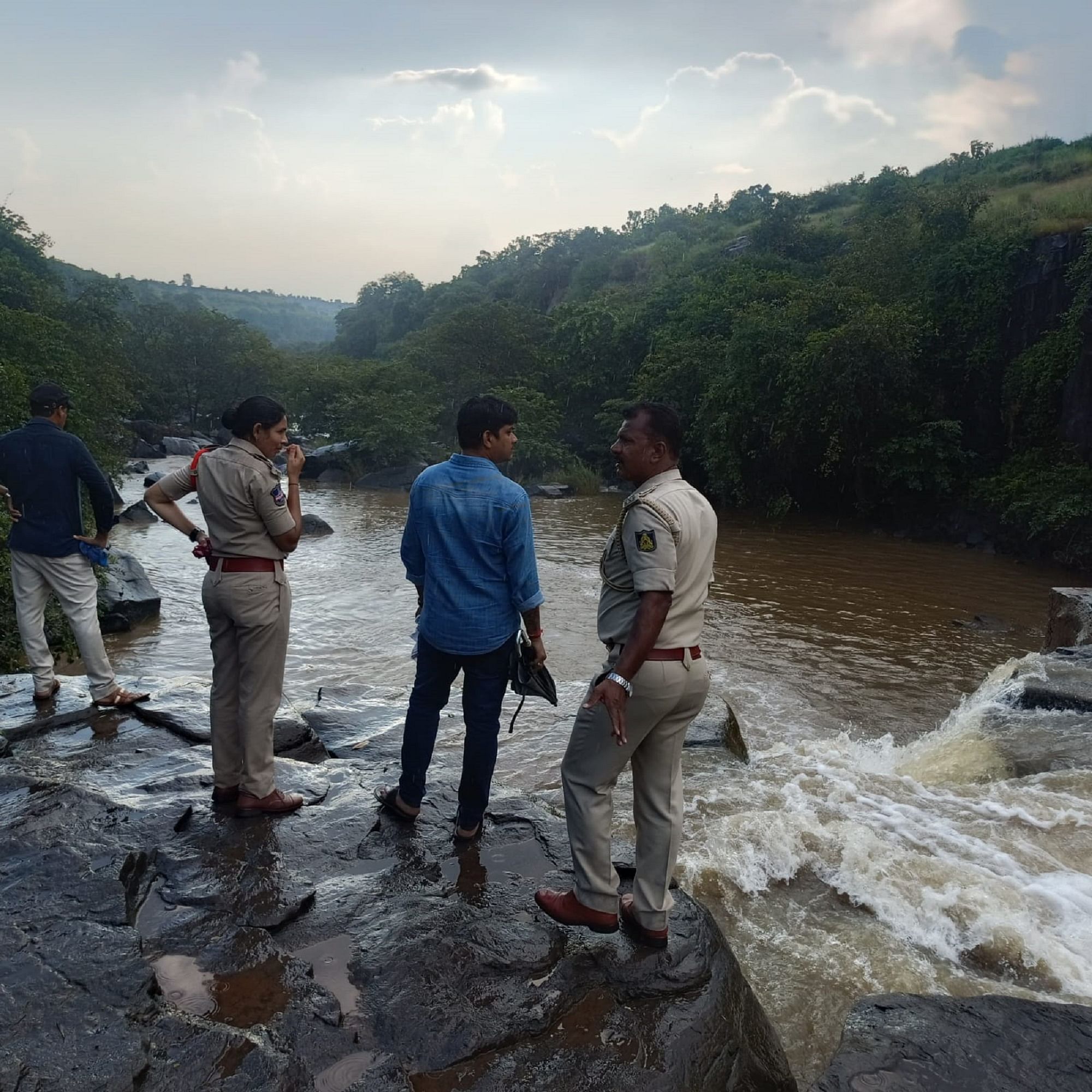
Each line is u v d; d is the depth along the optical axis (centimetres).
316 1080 218
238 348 5806
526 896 306
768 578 1520
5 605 749
